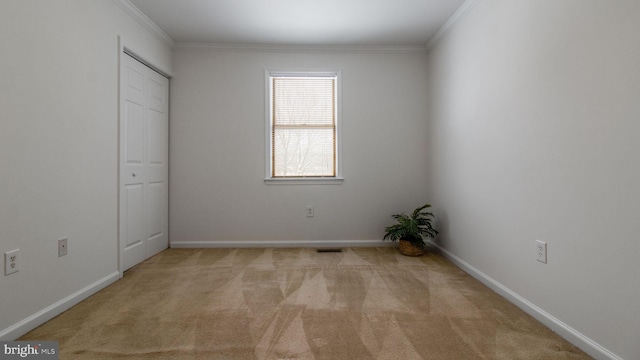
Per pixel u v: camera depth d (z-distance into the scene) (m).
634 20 1.29
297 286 2.39
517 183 2.05
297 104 3.72
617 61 1.36
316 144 3.71
